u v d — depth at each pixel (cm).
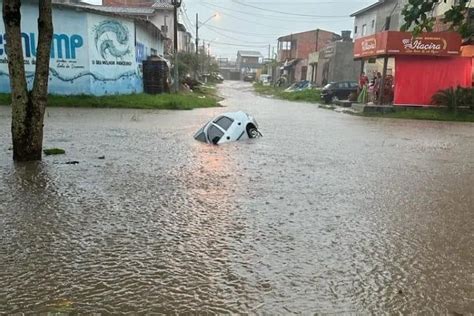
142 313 288
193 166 735
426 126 1562
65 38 1878
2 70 1830
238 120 1074
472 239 434
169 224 453
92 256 371
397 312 298
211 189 593
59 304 296
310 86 3941
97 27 1964
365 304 307
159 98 2066
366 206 538
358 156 891
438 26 2062
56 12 1839
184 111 1812
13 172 646
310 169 744
